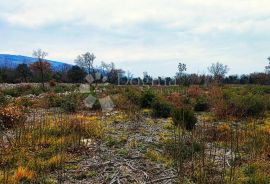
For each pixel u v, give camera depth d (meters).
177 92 20.75
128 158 7.33
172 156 7.26
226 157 7.23
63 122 10.05
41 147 7.92
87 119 11.83
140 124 11.31
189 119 9.98
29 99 19.33
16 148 7.71
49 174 6.39
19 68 48.41
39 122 10.43
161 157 7.22
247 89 21.55
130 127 10.75
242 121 11.60
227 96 17.12
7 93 23.86
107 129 10.35
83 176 6.28
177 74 39.53
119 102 15.86
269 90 21.75
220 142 8.38
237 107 12.85
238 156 7.16
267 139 8.33
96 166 6.79
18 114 11.04
